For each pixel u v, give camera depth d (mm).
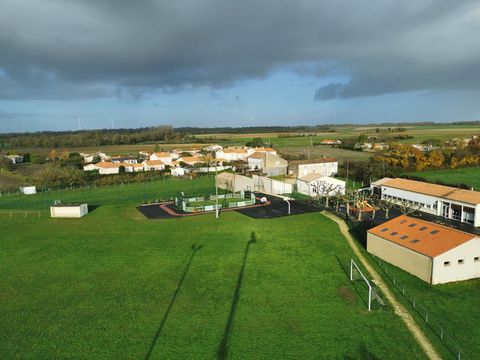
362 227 51656
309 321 27797
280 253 41656
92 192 89375
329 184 76312
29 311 29859
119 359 23625
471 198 54875
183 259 40438
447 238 36219
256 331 26562
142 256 41562
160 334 26375
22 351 24547
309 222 54000
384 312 28906
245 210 62938
